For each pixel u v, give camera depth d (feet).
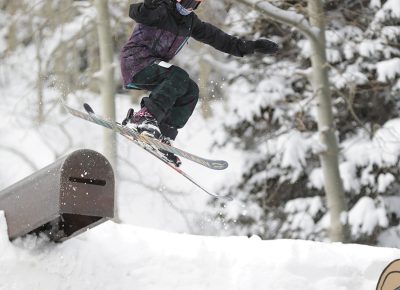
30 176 34.81
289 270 39.24
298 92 112.57
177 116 39.70
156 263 38.50
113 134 98.68
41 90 99.91
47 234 36.58
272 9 91.40
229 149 113.09
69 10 102.12
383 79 103.91
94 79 102.58
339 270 40.14
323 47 96.53
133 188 117.29
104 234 39.58
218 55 110.01
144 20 37.73
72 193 33.09
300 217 105.50
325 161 96.78
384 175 103.86
